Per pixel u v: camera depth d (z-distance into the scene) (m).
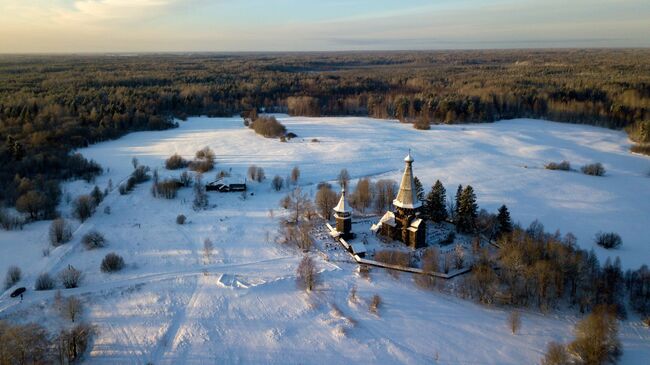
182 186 110.56
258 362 52.16
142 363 51.66
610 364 50.12
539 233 76.12
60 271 70.50
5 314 59.00
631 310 59.38
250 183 114.81
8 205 95.00
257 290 65.25
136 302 62.69
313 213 90.19
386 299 63.12
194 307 61.66
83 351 53.09
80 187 110.00
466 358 52.81
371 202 95.62
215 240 81.25
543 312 60.00
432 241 78.81
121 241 81.06
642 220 91.25
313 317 59.81
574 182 115.69
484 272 63.50
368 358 52.81
